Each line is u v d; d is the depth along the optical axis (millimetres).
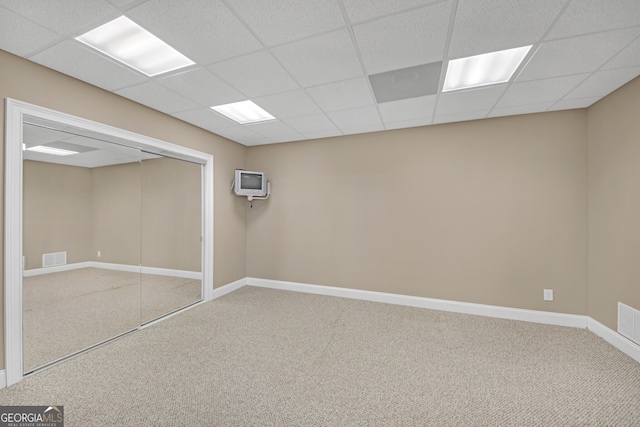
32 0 1454
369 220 3922
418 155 3654
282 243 4441
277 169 4469
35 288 2314
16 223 1982
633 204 2346
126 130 2723
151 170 4195
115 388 1939
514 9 1554
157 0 1477
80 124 2348
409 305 3691
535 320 3131
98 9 1547
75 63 2098
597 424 1616
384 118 3330
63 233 2541
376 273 3883
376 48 1940
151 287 4191
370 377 2088
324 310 3506
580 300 2982
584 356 2371
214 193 3943
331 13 1596
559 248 3051
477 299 3379
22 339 2025
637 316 2303
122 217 3178
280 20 1654
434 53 2000
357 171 3986
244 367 2219
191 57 2043
